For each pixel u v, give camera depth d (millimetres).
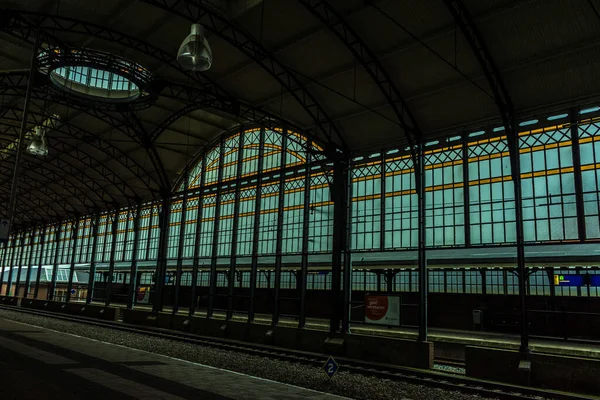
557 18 16688
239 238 32156
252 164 32781
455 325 27141
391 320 20719
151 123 32906
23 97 29453
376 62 20453
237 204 31422
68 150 39438
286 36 21281
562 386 15039
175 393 11273
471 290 26969
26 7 21203
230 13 20453
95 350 18406
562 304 23672
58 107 31875
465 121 21531
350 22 19391
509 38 17797
